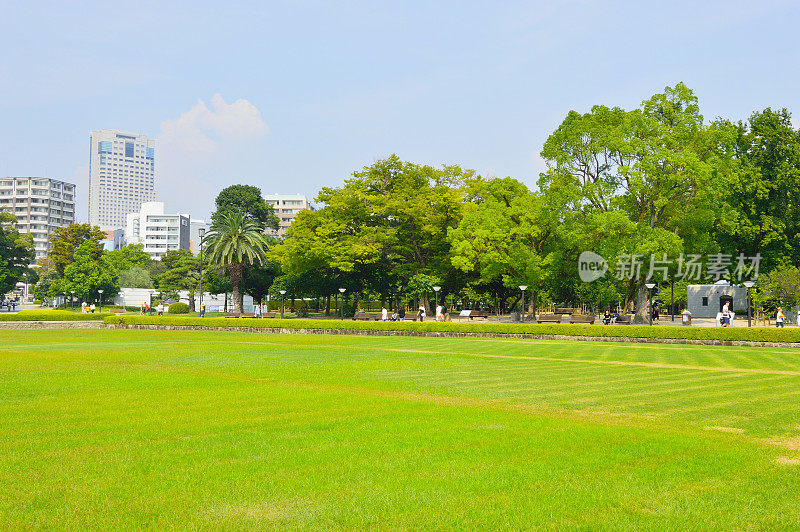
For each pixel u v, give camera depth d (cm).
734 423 1205
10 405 1337
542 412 1310
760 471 845
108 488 757
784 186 5244
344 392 1544
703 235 4759
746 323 4947
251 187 10581
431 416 1224
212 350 2788
